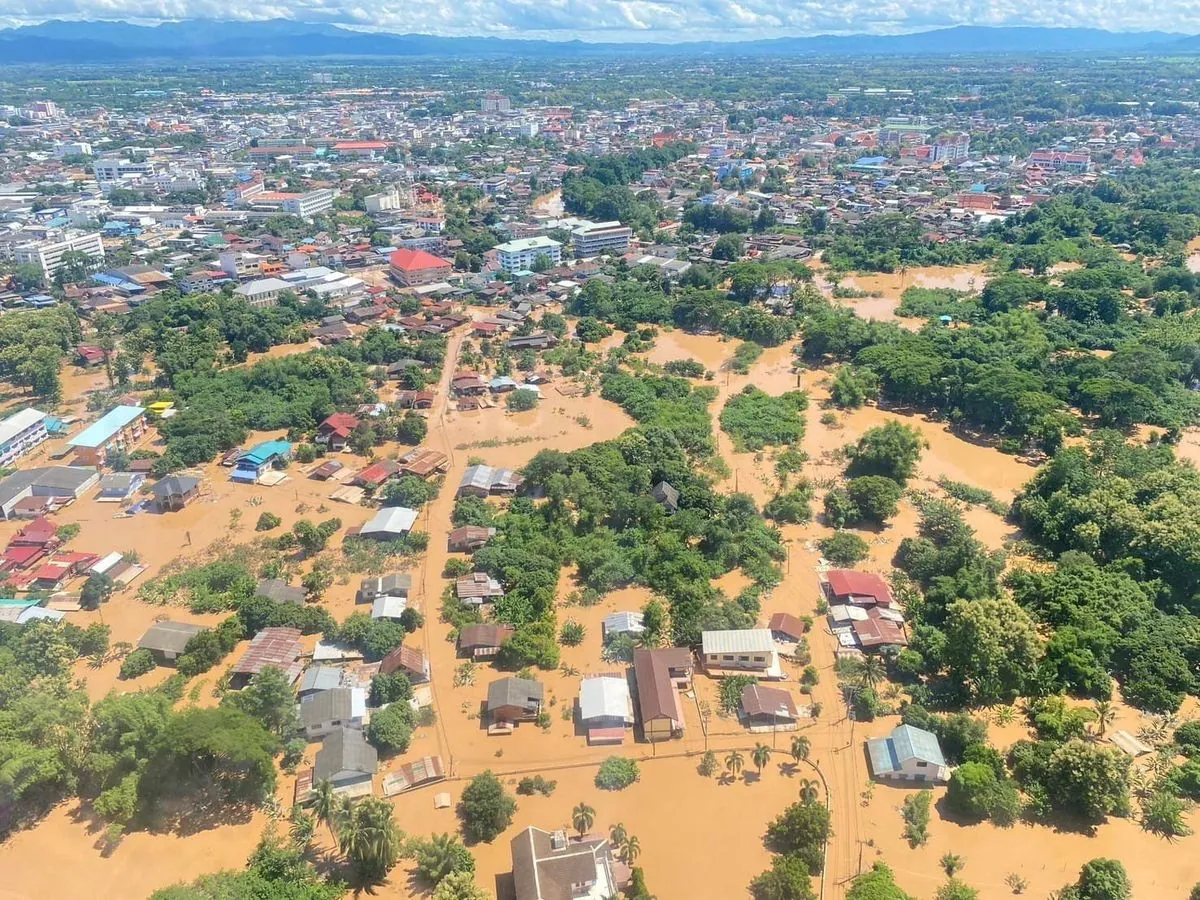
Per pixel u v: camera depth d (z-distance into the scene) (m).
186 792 96.25
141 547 147.88
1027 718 105.81
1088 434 183.38
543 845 85.44
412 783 97.62
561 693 111.81
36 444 183.88
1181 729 101.25
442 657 118.88
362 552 143.00
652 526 145.25
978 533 147.62
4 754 93.69
